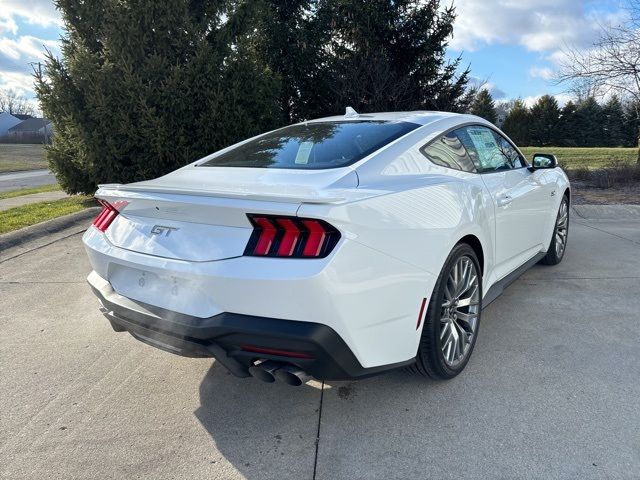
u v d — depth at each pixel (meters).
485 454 2.15
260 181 2.43
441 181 2.71
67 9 8.37
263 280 1.97
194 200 2.15
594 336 3.27
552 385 2.68
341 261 1.98
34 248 6.01
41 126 81.44
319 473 2.08
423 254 2.39
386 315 2.23
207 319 2.12
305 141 3.03
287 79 13.38
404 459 2.15
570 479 1.99
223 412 2.55
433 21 13.28
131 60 8.26
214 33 9.09
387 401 2.59
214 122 8.76
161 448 2.28
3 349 3.31
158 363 3.10
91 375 2.96
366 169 2.50
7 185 18.73
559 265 4.95
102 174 8.87
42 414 2.56
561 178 4.75
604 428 2.29
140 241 2.41
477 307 2.98
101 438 2.36
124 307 2.43
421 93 13.30
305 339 1.97
